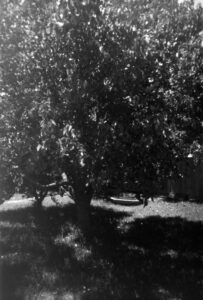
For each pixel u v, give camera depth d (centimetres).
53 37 732
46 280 758
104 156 748
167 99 785
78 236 1060
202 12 820
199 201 1644
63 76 743
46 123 699
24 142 748
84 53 729
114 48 718
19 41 738
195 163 1149
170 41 750
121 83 721
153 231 1139
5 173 873
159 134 741
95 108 747
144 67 726
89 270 811
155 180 860
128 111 761
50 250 938
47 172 935
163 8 780
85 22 716
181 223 1227
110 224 1231
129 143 757
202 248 967
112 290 703
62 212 1443
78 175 884
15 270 816
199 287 712
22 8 736
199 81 838
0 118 777
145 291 696
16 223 1294
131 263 853
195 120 852
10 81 757
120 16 720
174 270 805
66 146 694
